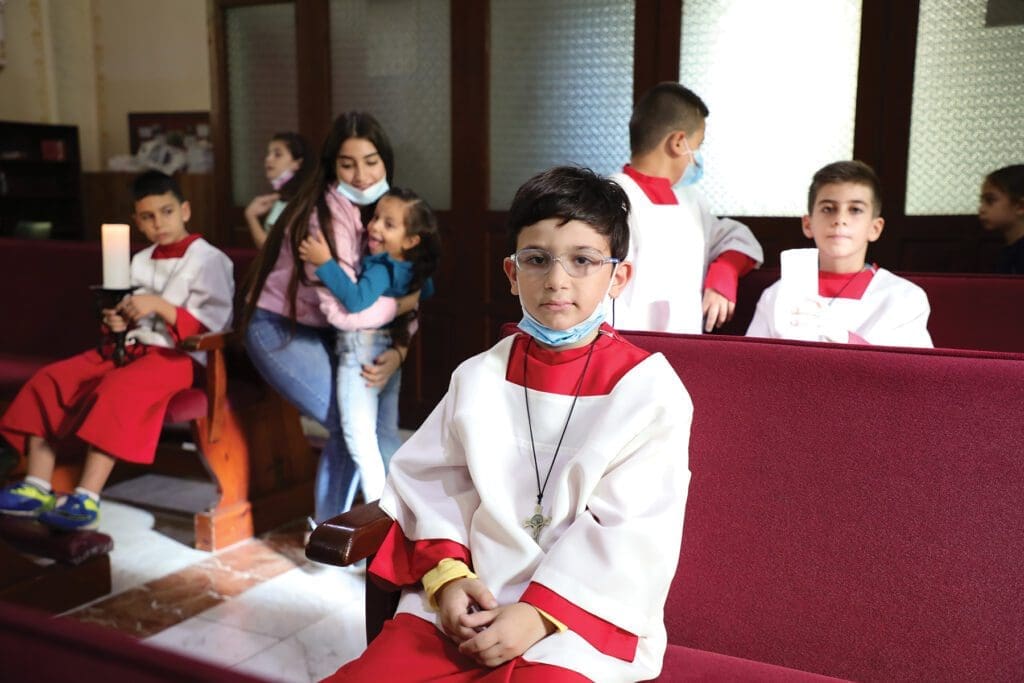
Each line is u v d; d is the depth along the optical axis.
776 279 2.82
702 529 1.65
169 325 3.29
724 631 1.61
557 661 1.29
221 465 3.29
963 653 1.46
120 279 3.03
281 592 2.90
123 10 7.09
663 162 2.65
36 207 7.11
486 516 1.45
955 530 1.49
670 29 4.12
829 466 1.59
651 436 1.45
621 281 1.55
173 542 3.32
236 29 5.29
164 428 3.66
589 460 1.41
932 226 3.79
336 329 2.99
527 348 1.58
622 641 1.36
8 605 0.65
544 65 4.49
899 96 3.75
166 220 3.38
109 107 7.30
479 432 1.50
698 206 2.82
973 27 3.66
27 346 4.01
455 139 4.68
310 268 2.87
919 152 3.81
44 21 6.97
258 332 3.00
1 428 3.02
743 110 4.09
